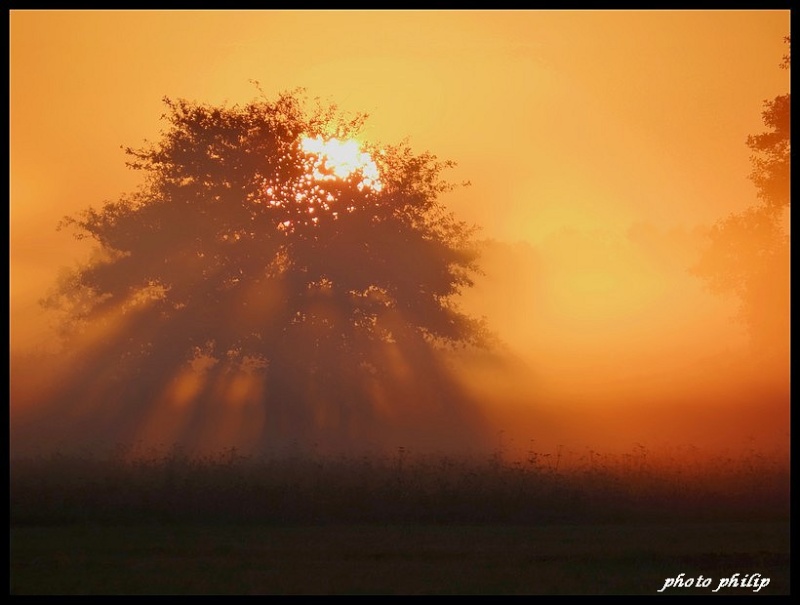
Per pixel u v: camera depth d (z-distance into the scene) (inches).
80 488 2372.0
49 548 1968.5
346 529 2209.6
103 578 1706.4
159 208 5831.7
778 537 2124.8
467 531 2190.0
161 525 2256.4
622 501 2466.8
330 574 1739.7
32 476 2544.3
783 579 1738.4
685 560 1873.8
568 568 1800.0
